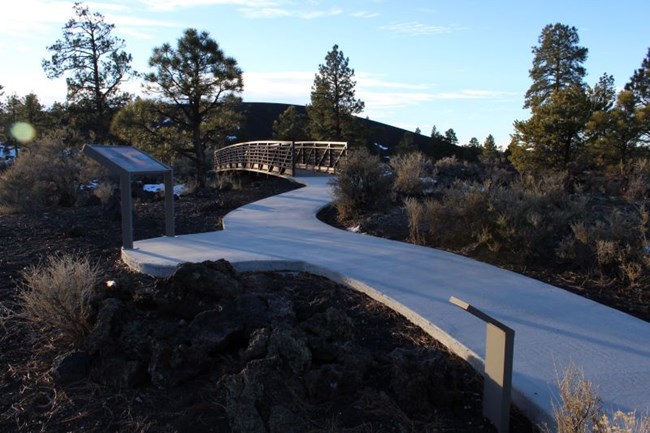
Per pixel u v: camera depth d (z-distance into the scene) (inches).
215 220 471.8
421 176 582.6
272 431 133.2
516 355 174.9
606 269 271.1
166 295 189.6
